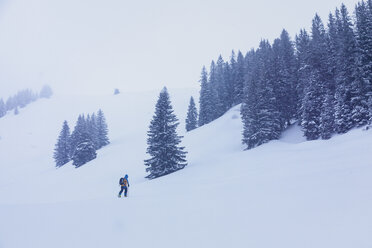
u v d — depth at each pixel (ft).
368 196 21.56
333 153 56.08
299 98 141.08
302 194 27.25
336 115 105.19
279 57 167.12
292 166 51.90
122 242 18.57
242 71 237.04
